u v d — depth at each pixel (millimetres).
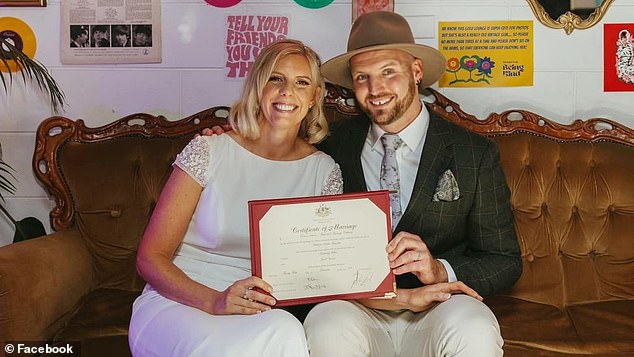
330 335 1520
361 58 1916
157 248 1723
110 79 2648
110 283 2299
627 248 2238
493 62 2631
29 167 2656
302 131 1957
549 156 2359
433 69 2115
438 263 1763
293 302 1608
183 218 1754
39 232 2520
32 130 2648
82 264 2217
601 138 2467
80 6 2625
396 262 1633
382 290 1630
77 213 2354
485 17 2621
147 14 2631
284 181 1806
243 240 1763
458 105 2512
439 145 1905
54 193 2412
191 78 2648
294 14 2633
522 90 2635
